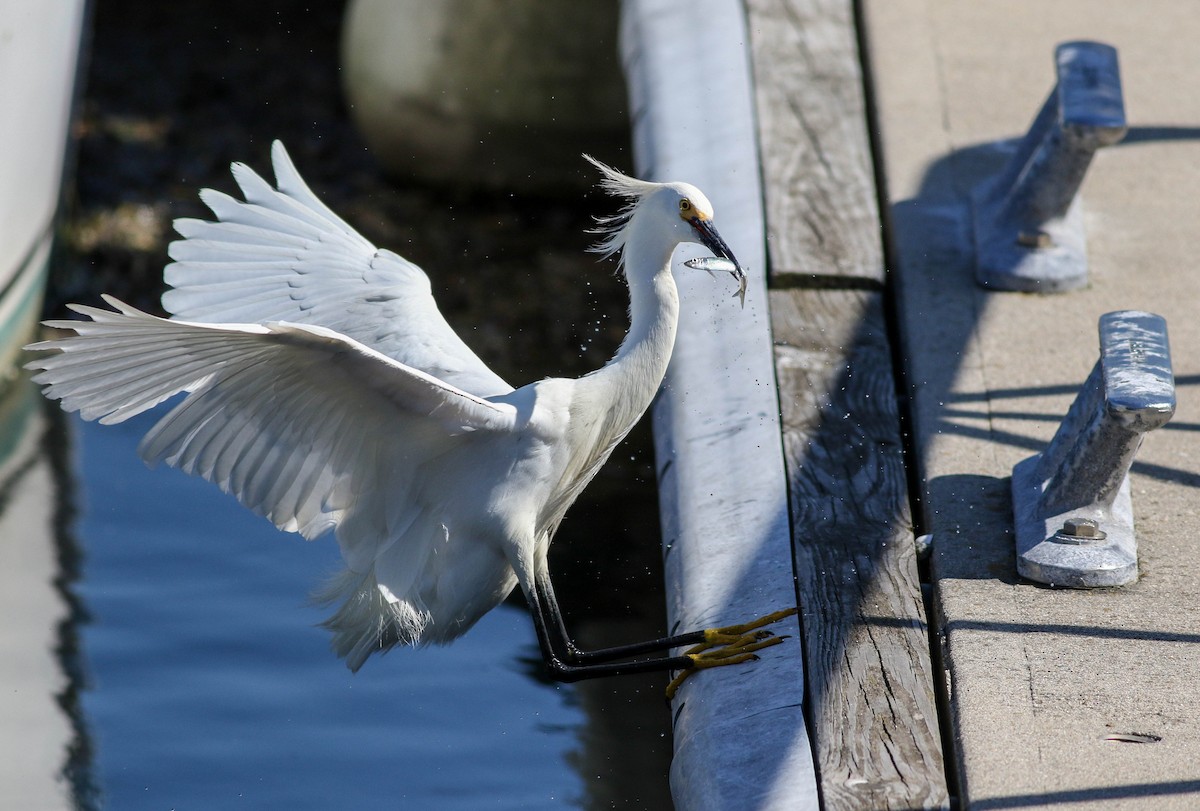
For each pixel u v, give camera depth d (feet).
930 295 31.68
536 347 43.75
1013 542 24.75
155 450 20.81
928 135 37.06
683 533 26.71
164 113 55.57
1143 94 38.93
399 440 22.41
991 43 41.01
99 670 29.19
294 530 22.93
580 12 47.83
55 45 41.32
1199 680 21.29
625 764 27.37
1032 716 20.67
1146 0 43.52
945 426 27.68
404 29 49.80
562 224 51.19
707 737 21.79
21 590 31.63
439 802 26.02
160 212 48.88
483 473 23.44
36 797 25.46
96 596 31.63
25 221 40.40
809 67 40.01
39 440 37.81
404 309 25.26
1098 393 23.65
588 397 24.25
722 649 23.16
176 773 26.45
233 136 54.49
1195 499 25.64
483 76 49.29
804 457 27.02
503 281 47.24
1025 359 29.60
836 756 20.36
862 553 24.62
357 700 28.89
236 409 20.89
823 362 29.84
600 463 25.67
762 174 35.65
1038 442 27.20
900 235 33.68
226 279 24.85
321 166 53.62
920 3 42.86
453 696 29.32
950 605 23.22
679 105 38.45
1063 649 22.08
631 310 24.93
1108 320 24.57
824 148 36.76
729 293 31.68
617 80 49.06
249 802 25.71
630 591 33.40
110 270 45.55
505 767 27.12
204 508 35.22
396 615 23.50
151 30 61.93
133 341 19.16
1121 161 36.50
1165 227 33.99
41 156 41.27
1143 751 19.90
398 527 23.40
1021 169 33.14
